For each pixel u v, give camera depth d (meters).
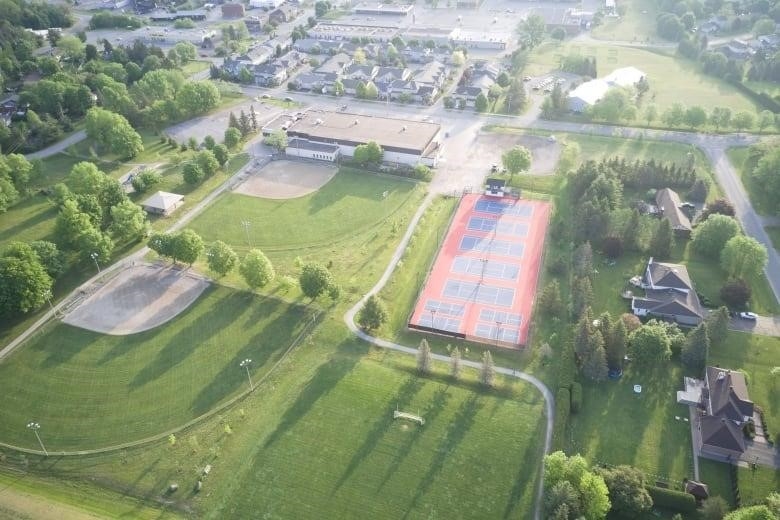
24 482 124.19
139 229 192.88
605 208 185.25
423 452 126.31
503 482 120.06
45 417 137.50
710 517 110.31
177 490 121.00
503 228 198.75
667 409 135.00
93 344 156.00
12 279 158.12
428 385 142.25
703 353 141.75
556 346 152.50
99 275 180.12
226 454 127.56
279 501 117.94
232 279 177.75
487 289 173.62
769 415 132.25
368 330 159.38
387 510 115.94
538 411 135.00
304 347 154.00
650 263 172.38
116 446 130.62
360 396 139.50
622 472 115.56
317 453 126.69
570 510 107.94
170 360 151.00
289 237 196.00
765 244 185.50
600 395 139.00
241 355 151.75
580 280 162.12
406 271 180.88
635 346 143.50
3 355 152.88
